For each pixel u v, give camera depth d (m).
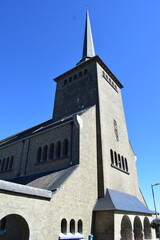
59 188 14.57
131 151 30.50
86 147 20.02
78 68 31.70
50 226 12.77
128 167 26.67
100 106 24.64
